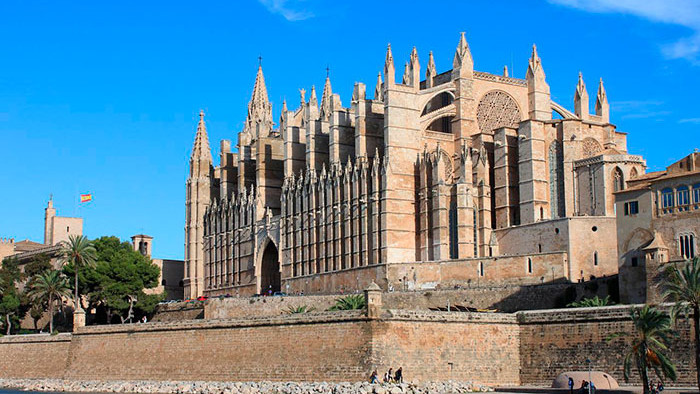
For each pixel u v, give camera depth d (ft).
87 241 479.82
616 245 380.58
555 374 300.40
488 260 389.19
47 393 359.66
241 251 555.28
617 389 268.21
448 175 467.11
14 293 534.78
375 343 296.10
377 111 481.05
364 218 458.91
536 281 375.04
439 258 431.02
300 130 532.73
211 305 441.68
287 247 513.04
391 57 456.86
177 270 636.48
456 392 283.59
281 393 298.15
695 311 255.91
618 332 287.48
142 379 365.61
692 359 270.46
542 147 433.48
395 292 389.19
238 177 575.79
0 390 379.55
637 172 413.18
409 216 450.30
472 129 467.93
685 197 323.16
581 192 422.00
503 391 286.87
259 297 426.51
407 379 295.69
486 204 438.40
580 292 357.82
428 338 301.84
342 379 301.02
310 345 313.53
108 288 495.00
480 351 306.96
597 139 441.68
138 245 652.89
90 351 393.09
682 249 321.93
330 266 479.82
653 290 320.91
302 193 506.89
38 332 533.55
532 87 478.59
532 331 309.83
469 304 376.89
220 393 315.17
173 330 360.48
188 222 609.01
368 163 470.80
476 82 472.85
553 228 391.45
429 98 465.47
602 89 472.03
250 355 330.95
